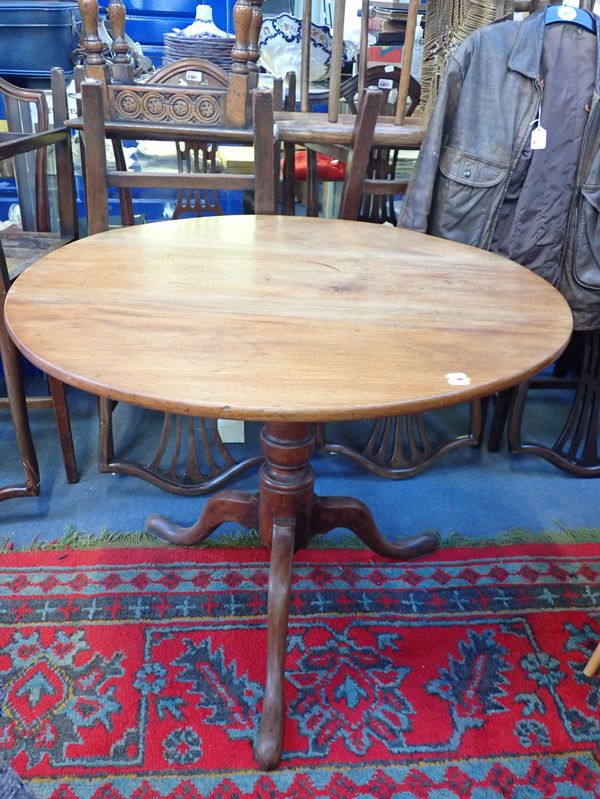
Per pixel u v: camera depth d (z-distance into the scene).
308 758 1.03
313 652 1.21
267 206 1.51
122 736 1.04
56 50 2.51
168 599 1.31
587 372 1.69
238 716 1.09
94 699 1.10
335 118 1.66
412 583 1.38
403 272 1.14
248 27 1.38
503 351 0.84
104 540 1.45
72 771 0.99
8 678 1.13
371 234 1.38
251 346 0.83
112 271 1.07
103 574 1.36
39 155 1.83
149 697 1.11
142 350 0.80
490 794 0.98
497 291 1.06
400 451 1.71
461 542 1.50
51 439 1.84
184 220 1.42
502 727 1.08
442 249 1.29
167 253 1.18
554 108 1.38
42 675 1.13
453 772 1.01
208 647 1.21
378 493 1.67
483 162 1.43
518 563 1.44
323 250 1.25
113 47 1.54
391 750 1.04
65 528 1.49
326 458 1.82
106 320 0.88
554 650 1.23
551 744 1.06
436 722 1.09
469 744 1.06
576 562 1.45
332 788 0.99
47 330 0.84
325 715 1.09
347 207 1.58
